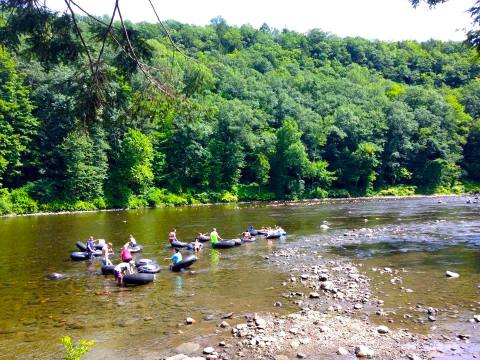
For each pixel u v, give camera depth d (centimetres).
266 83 9450
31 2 879
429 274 1642
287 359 932
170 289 1555
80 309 1348
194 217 4119
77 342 1073
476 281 1520
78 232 3127
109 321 1229
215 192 6619
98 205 5391
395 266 1798
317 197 7150
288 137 7069
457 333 1042
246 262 1989
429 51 14600
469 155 8588
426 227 3011
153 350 1014
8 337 1123
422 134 7862
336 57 14050
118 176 5816
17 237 2900
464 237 2527
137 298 1455
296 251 2214
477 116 9325
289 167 7106
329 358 930
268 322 1165
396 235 2672
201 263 1995
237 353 972
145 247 2445
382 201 6006
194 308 1326
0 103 4734
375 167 7788
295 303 1330
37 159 5144
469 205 4859
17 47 926
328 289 1462
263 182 7006
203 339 1067
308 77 10856
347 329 1091
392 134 7894
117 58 998
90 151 5375
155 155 6394
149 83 1038
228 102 7138
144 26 9281
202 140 6831
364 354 934
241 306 1327
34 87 5006
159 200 5950
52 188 5119
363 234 2747
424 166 7906
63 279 1750
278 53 13488
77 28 902
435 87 12006
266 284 1579
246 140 6756
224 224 3497
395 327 1097
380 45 14775
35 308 1366
